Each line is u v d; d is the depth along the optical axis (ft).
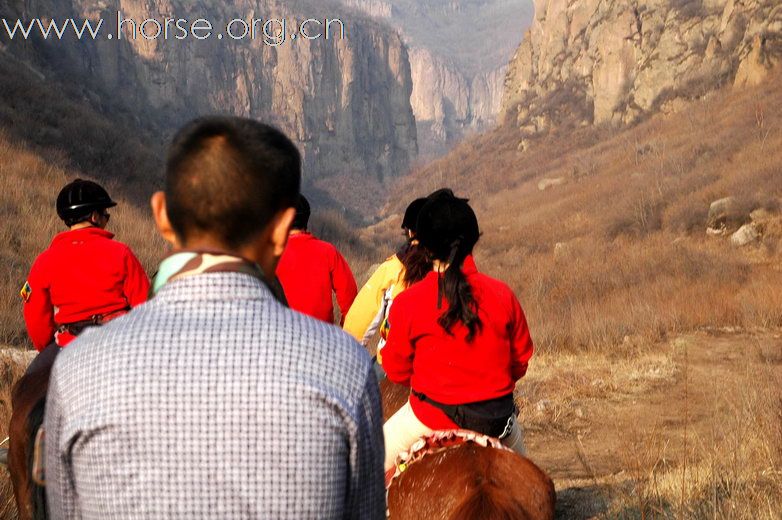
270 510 5.09
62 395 5.28
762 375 36.99
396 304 12.57
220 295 5.45
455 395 12.19
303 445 5.15
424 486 11.12
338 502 5.30
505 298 12.41
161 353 5.23
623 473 25.64
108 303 14.84
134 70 471.21
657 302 67.15
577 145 347.56
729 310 64.80
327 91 644.27
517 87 459.73
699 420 34.32
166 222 6.04
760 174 126.82
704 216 117.29
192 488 5.06
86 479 5.16
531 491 10.61
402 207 416.67
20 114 134.72
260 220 5.72
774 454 23.57
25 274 60.80
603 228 143.64
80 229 15.11
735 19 279.28
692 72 293.23
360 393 5.42
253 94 584.81
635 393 41.32
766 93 218.18
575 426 35.86
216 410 5.12
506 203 252.01
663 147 208.54
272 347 5.31
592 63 393.70
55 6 405.59
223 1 583.17
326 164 629.10
